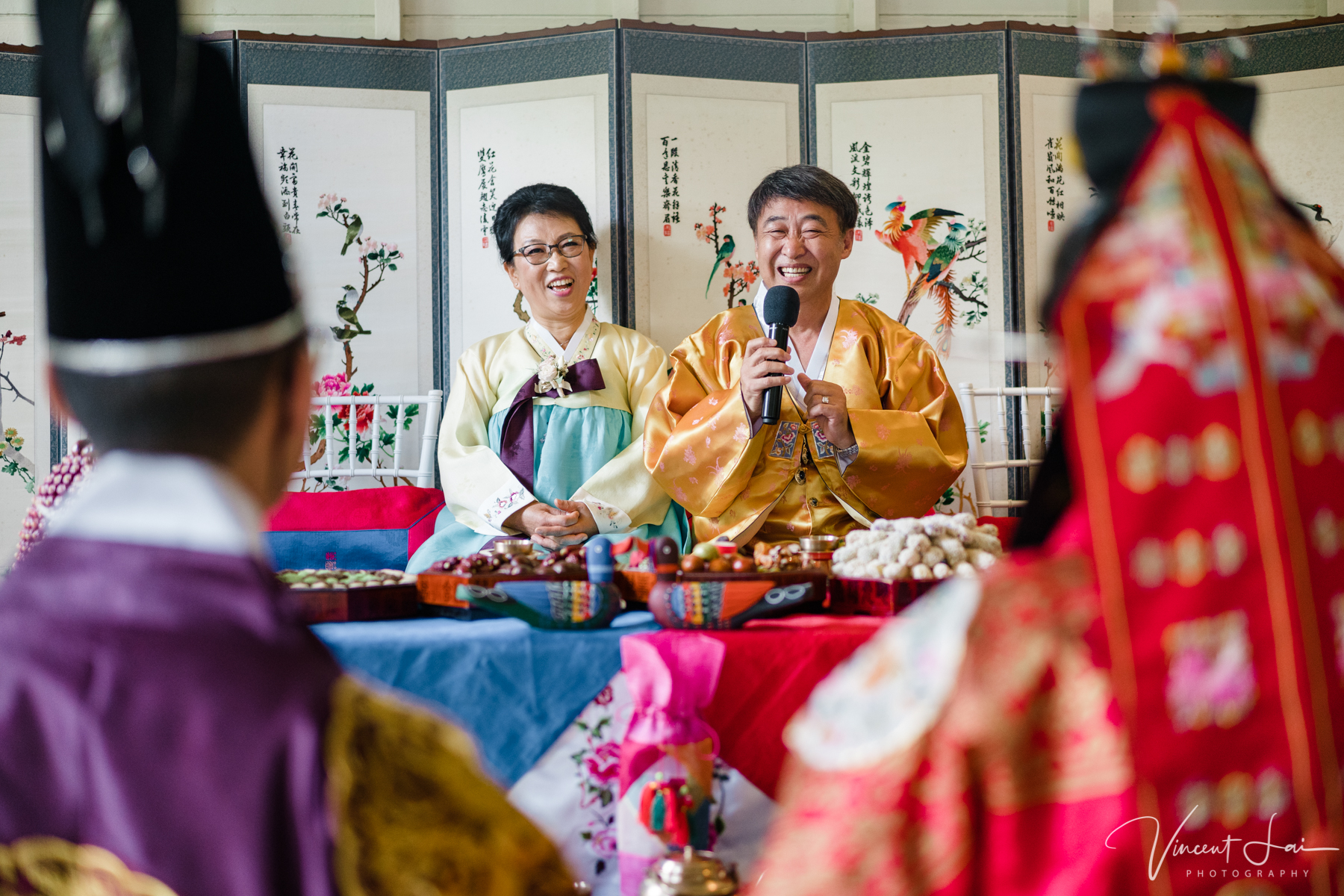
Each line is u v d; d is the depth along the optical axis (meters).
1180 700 0.64
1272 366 0.65
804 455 3.13
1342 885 0.64
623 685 1.75
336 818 0.55
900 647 0.71
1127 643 0.64
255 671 0.57
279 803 0.55
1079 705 0.66
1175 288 0.66
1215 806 0.64
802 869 0.68
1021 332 4.00
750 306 3.39
